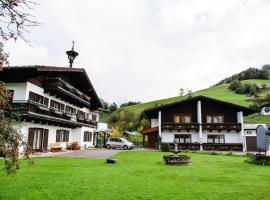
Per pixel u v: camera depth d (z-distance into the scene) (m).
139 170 13.39
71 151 27.25
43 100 24.08
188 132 37.06
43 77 24.06
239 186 9.64
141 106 106.31
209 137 36.84
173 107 38.28
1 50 5.39
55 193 8.15
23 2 5.33
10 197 7.60
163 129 36.88
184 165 16.12
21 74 20.81
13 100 20.56
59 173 11.57
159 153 26.83
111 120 87.19
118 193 8.33
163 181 10.45
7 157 5.27
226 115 37.59
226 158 21.97
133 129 72.81
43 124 24.48
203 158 21.66
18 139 5.45
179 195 8.18
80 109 35.69
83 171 12.41
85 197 7.81
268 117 62.00
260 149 20.98
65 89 26.83
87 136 37.06
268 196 8.17
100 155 22.33
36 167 13.09
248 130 36.91
